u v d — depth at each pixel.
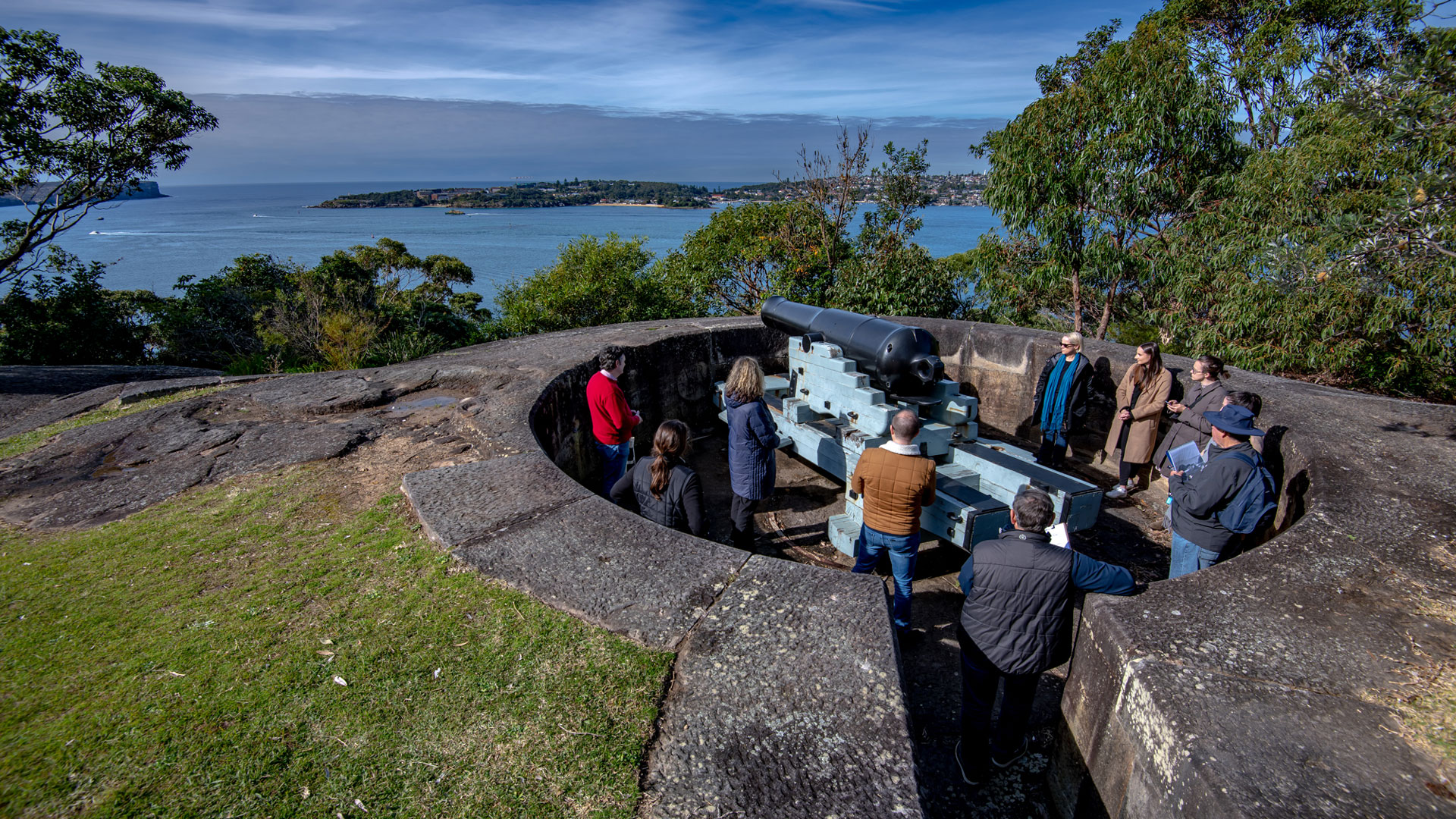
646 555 2.74
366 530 3.08
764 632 2.29
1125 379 5.04
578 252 12.67
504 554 2.77
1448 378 7.40
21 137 10.98
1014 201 10.65
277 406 4.84
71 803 1.69
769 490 4.18
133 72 12.16
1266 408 4.39
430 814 1.70
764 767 1.82
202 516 3.26
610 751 1.88
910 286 10.43
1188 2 12.67
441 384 5.38
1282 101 9.70
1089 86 10.14
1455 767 1.67
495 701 2.05
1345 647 2.09
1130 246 10.41
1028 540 2.37
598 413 4.59
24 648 2.28
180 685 2.10
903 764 1.83
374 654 2.24
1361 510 2.97
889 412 4.79
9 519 3.29
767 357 7.55
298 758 1.85
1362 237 5.42
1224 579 2.44
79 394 5.48
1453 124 4.41
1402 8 7.27
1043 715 3.02
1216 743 1.73
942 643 3.51
